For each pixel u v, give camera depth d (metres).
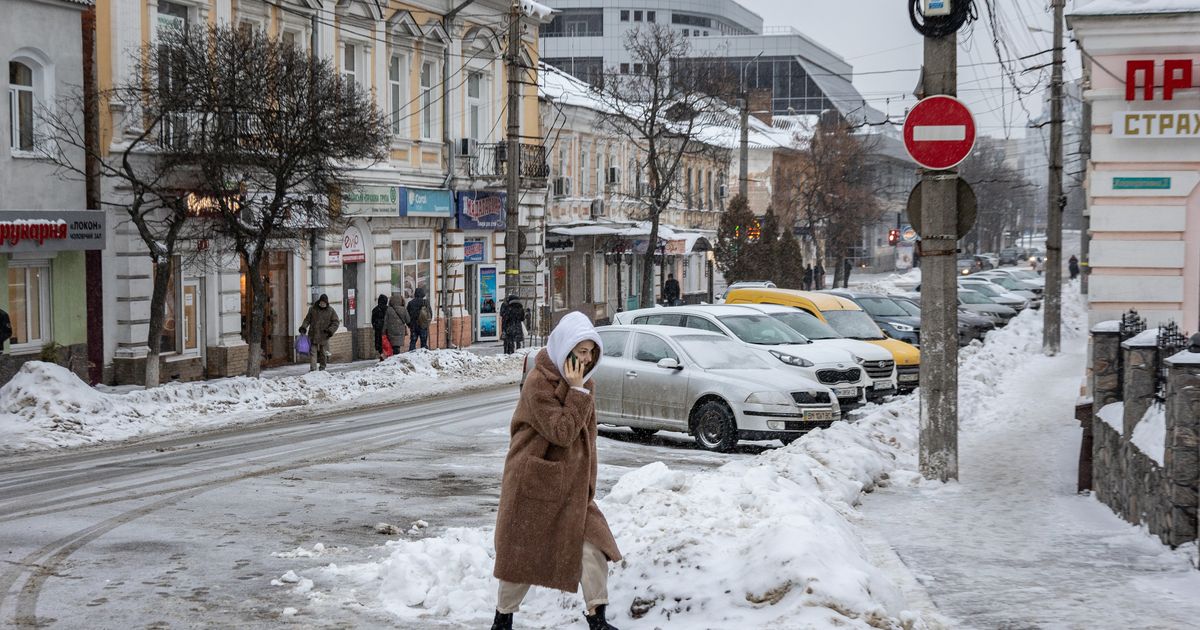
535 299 37.16
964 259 96.00
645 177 56.22
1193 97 15.47
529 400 5.88
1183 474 7.91
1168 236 15.82
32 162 22.67
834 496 9.94
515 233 33.72
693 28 114.44
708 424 16.03
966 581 7.34
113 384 24.83
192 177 23.88
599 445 16.34
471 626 6.57
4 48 22.02
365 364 31.72
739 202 50.41
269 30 29.19
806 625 5.79
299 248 29.39
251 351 23.97
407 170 35.22
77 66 23.62
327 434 17.69
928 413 11.43
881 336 23.88
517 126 33.09
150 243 21.92
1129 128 15.54
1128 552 8.23
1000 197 120.75
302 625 6.61
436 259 37.47
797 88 109.62
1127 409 9.50
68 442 17.23
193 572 8.00
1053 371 25.91
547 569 5.89
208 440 17.09
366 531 9.66
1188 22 15.05
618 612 6.47
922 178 11.24
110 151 24.31
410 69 35.50
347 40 32.16
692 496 8.77
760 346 19.12
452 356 29.81
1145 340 9.45
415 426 18.72
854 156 68.19
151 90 22.30
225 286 27.75
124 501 11.20
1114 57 15.57
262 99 22.12
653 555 6.96
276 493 11.71
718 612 6.13
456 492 11.98
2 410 18.25
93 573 7.98
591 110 48.81
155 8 25.47
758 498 8.35
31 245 21.89
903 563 7.87
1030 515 9.79
